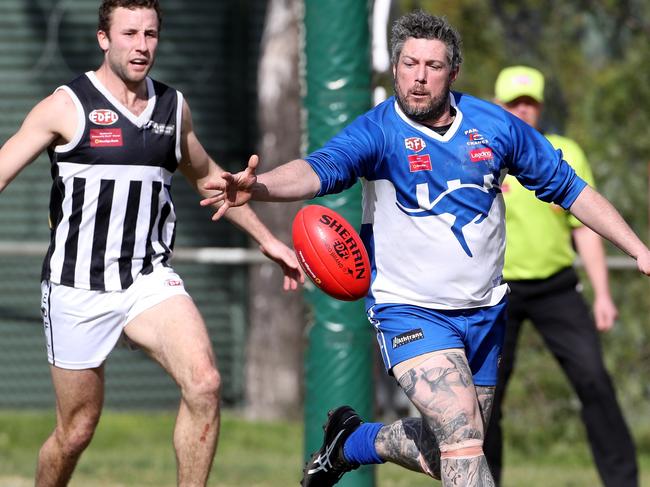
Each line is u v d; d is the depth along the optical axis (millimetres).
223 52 46781
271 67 44625
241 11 46750
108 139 19578
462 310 18781
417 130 18328
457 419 17875
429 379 18156
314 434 24875
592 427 26844
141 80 19547
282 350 45000
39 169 45688
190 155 20641
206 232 46688
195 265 46812
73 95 19578
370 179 18594
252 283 45562
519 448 38031
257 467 33406
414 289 18656
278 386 45000
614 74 43781
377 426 21078
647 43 44094
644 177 42969
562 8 46188
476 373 19359
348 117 24625
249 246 46750
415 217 18422
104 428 40375
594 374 26703
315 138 24781
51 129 19562
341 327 24656
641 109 43344
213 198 16703
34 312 45750
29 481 28234
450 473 17875
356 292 18062
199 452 19250
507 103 27531
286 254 21312
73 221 19781
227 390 46969
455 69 18312
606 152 43125
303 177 17375
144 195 19891
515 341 27078
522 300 27000
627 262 33375
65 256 19906
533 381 38062
